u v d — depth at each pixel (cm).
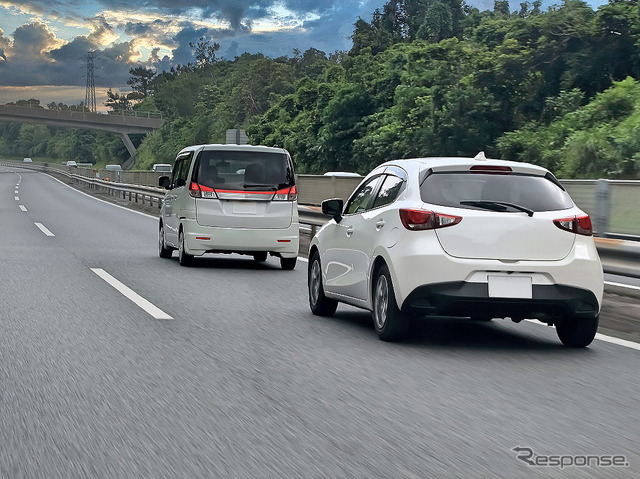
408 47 7038
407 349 732
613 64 4444
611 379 625
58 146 19562
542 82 4609
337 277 873
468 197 745
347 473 393
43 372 604
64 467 396
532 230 727
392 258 742
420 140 4869
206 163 1405
